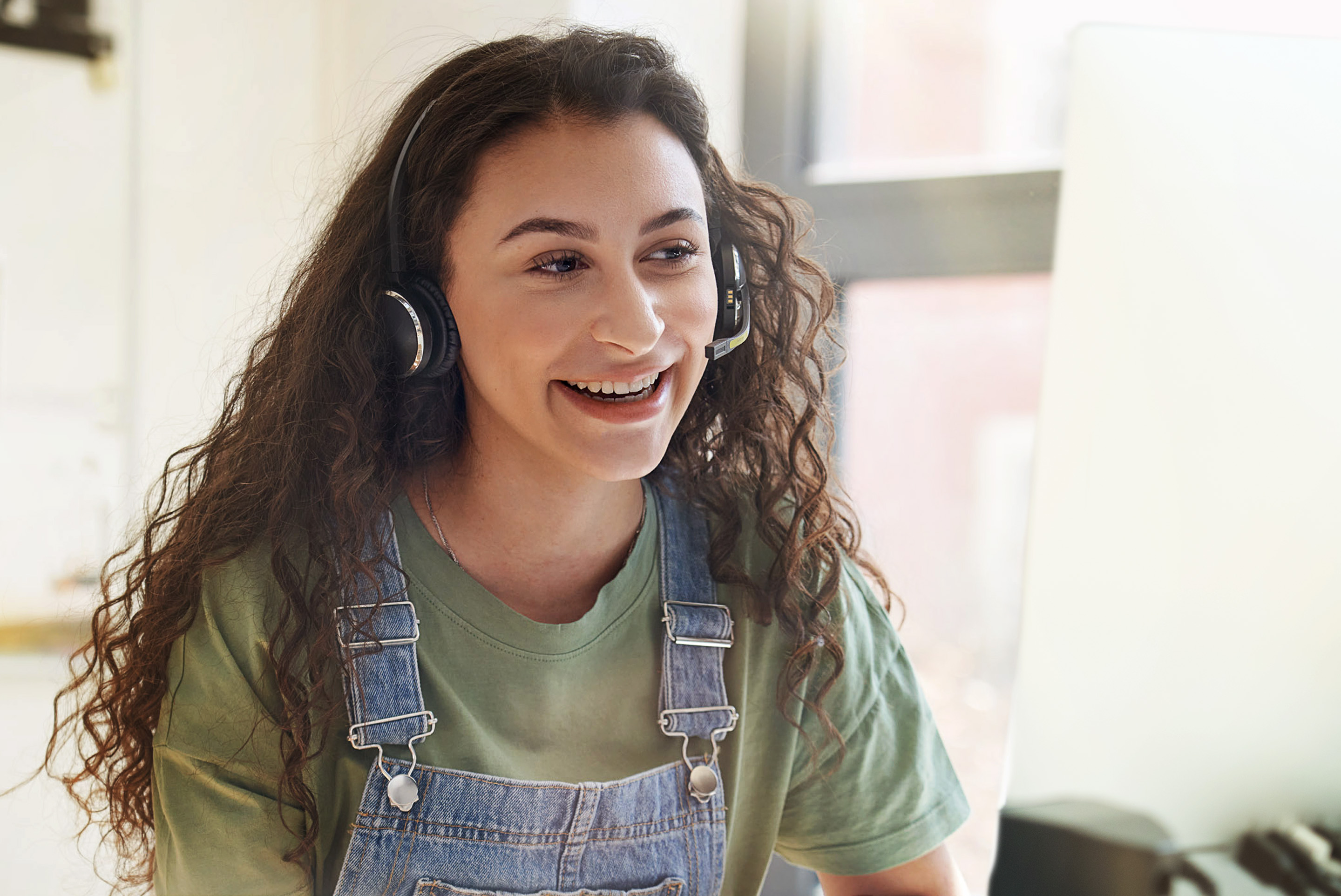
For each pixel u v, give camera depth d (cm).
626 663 92
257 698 86
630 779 89
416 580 89
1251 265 69
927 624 190
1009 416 181
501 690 88
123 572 99
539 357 80
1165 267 69
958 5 176
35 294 195
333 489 88
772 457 103
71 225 195
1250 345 69
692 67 179
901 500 188
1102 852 69
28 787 187
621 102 80
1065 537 70
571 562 92
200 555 90
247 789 85
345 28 202
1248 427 69
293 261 128
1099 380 70
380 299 91
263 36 202
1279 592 69
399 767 85
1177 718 69
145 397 198
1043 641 70
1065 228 70
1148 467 69
